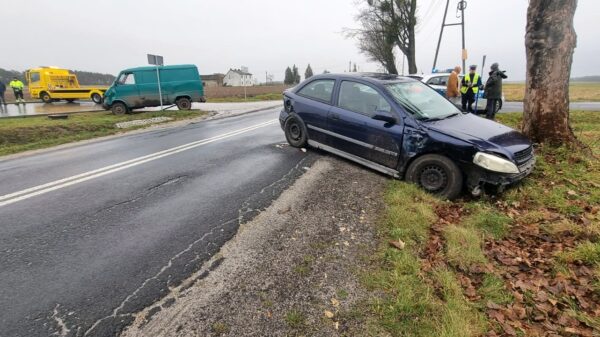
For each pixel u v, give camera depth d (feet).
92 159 22.49
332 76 20.74
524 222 12.97
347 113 18.85
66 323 7.73
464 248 10.80
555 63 19.31
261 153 22.67
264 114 51.67
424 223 12.44
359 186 16.20
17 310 8.11
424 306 8.27
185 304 8.36
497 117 36.55
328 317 8.05
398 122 16.52
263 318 7.98
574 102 61.16
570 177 16.66
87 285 9.04
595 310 8.41
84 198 15.03
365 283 9.17
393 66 120.16
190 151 24.03
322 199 14.62
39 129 37.06
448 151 14.85
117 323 7.75
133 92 56.03
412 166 16.05
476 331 7.73
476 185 14.57
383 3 99.81
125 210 13.69
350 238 11.44
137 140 29.96
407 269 9.70
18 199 15.01
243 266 9.89
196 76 58.75
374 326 7.78
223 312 8.13
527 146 15.31
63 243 11.15
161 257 10.34
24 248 10.84
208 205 14.12
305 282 9.24
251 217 12.95
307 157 21.29
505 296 8.93
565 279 9.57
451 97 37.65
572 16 18.86
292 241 11.23
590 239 11.37
